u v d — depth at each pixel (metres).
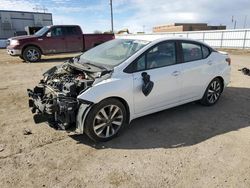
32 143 4.11
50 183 3.15
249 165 3.59
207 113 5.52
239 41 28.08
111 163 3.59
